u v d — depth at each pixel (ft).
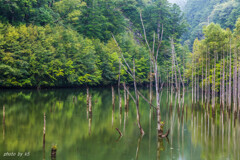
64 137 61.77
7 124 71.72
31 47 158.20
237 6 403.75
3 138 58.29
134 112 105.09
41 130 67.05
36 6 209.97
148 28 320.29
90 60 210.18
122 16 310.86
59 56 183.52
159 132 64.69
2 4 163.22
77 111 98.89
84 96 155.94
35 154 48.73
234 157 50.83
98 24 260.21
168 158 49.88
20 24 172.14
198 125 81.82
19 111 91.66
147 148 55.57
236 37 149.18
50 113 91.30
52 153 47.37
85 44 211.61
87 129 70.85
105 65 234.38
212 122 86.94
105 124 78.43
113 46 249.96
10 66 145.07
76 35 221.46
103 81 237.04
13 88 168.45
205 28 180.55
